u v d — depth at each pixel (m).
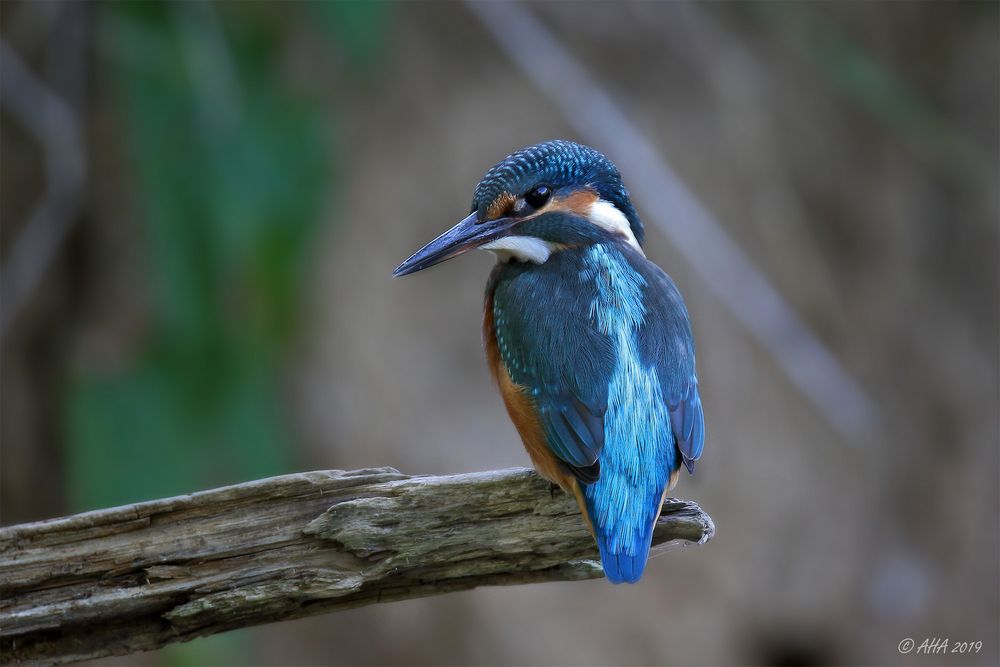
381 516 6.16
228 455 10.84
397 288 13.84
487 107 13.81
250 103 10.79
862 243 15.70
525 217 7.53
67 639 6.08
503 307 7.17
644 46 14.41
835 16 15.37
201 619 6.14
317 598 6.20
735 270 11.98
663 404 6.61
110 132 11.96
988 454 16.16
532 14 14.09
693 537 6.80
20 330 12.59
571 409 6.59
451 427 13.88
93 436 10.55
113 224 12.27
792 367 12.42
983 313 16.14
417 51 13.73
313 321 13.35
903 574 15.68
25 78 11.16
